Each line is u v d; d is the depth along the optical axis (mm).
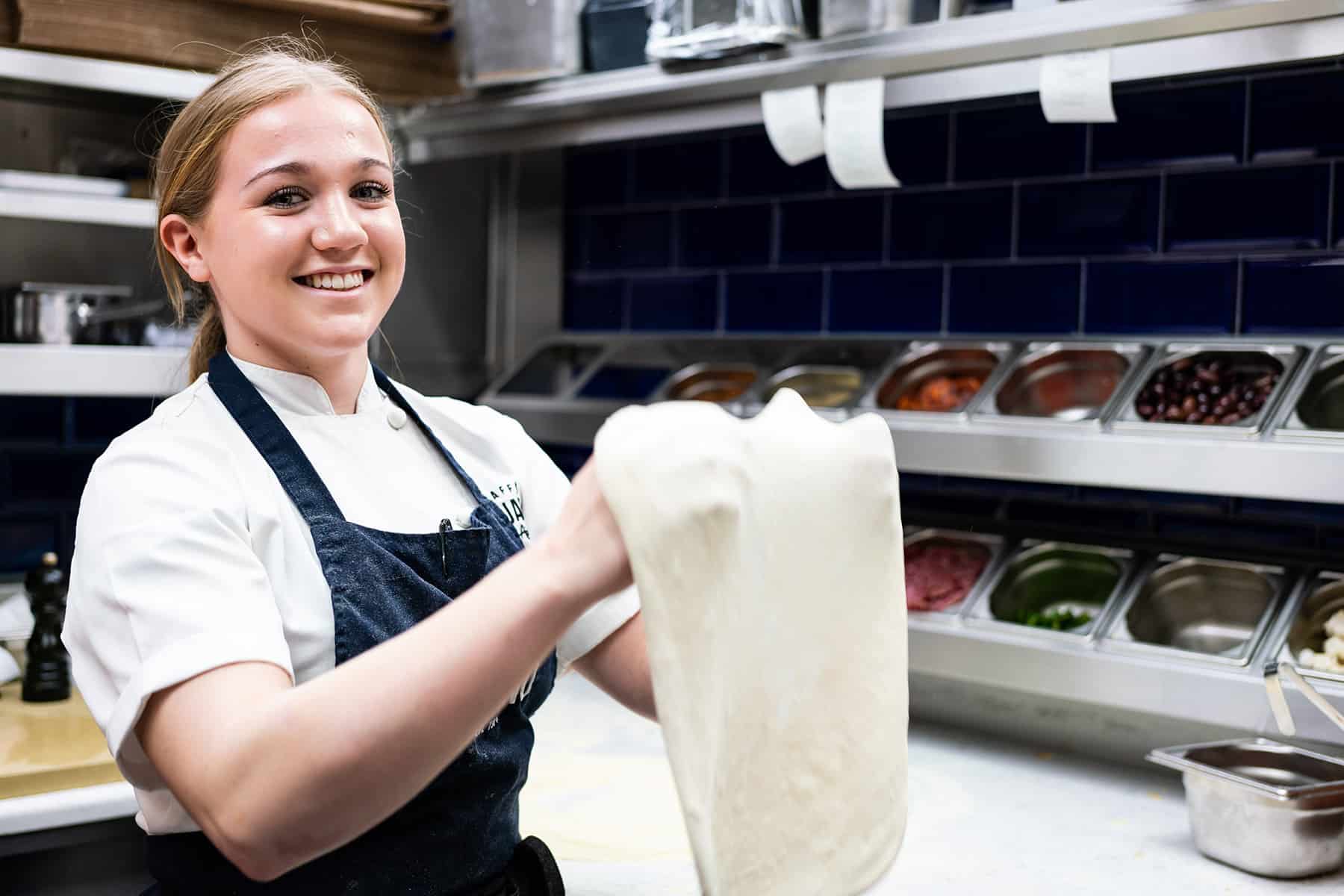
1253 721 1759
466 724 715
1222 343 2162
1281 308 2160
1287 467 1756
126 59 2104
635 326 3061
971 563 2305
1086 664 1925
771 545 805
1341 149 2068
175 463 930
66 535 2531
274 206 982
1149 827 1746
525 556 735
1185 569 2096
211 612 841
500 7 2482
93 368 2115
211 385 1056
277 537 967
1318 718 1703
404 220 2996
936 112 2535
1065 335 2412
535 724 2182
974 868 1569
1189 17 1722
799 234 2766
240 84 1000
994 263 2494
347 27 2357
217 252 1010
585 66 2492
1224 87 2189
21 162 2373
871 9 2045
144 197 2330
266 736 722
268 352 1056
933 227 2572
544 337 3186
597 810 1746
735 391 2666
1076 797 1866
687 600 719
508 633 707
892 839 882
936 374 2447
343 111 1006
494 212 3193
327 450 1053
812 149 2201
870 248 2662
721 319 2906
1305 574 1986
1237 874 1574
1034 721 2145
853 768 857
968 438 2109
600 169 3088
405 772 718
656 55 2271
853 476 861
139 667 852
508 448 1229
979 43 1915
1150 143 2285
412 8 2393
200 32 2160
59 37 2008
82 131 2445
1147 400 2057
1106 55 1836
